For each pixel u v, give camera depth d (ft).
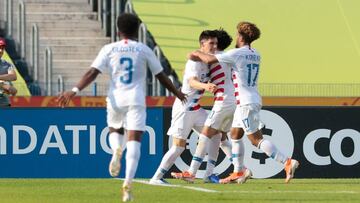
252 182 127.03
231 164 136.05
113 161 90.84
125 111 91.30
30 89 230.27
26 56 256.52
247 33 118.21
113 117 92.48
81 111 135.95
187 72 120.98
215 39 121.19
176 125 121.39
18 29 249.75
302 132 137.18
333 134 137.39
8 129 135.13
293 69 272.72
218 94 120.98
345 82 269.85
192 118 122.01
